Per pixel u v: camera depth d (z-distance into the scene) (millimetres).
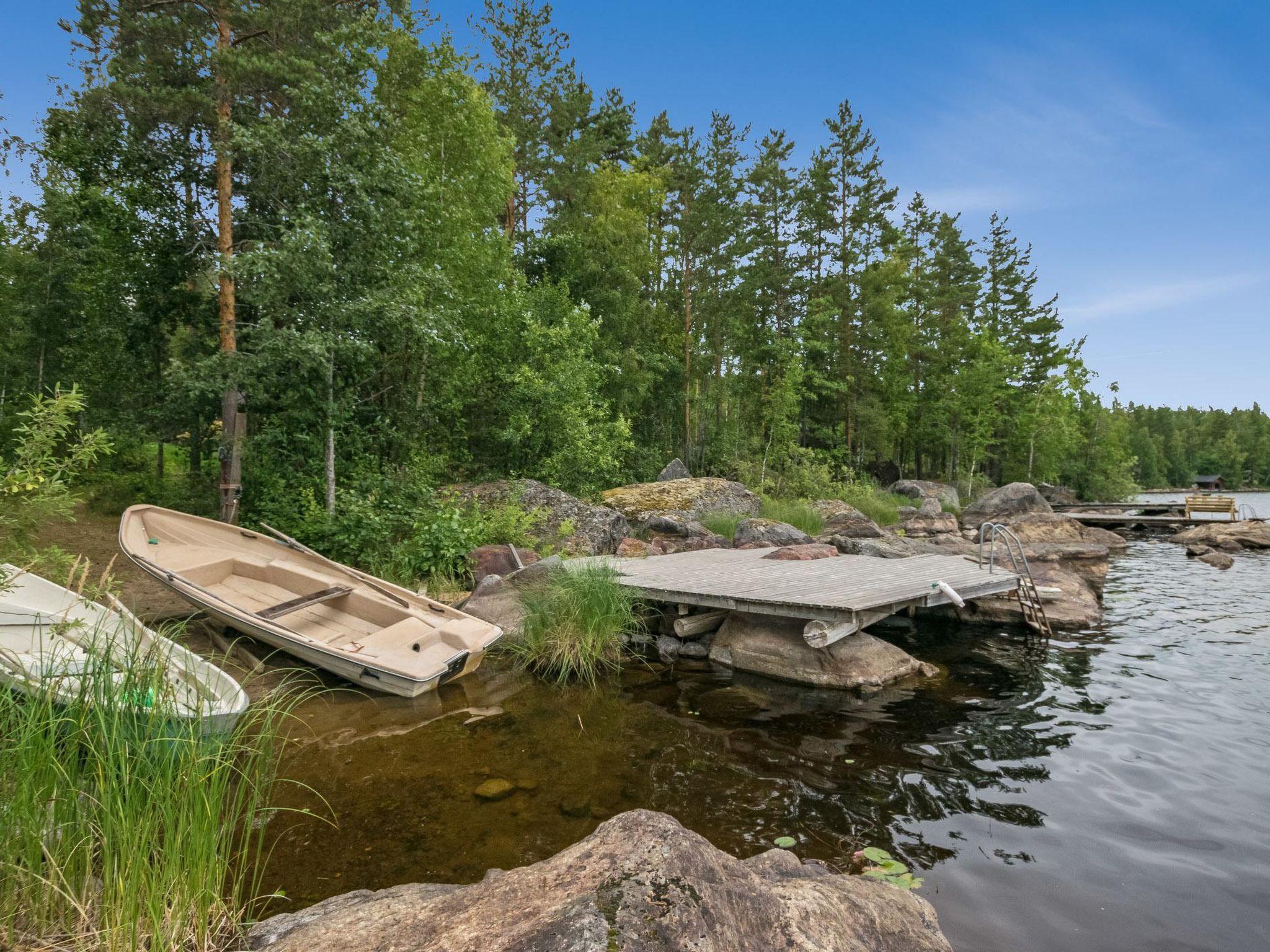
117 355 15109
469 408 16906
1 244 16172
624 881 1956
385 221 11234
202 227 11320
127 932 2160
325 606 7477
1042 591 10273
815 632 6848
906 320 39406
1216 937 2967
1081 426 48344
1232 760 4969
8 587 4250
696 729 5617
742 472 26375
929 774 4758
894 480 36000
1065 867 3553
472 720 5746
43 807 2445
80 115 9820
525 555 10836
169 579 6785
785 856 2803
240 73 10086
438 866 3496
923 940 2256
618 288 24219
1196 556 17734
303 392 10766
